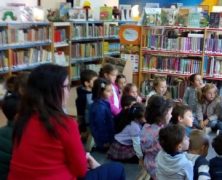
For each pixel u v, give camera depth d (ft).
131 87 14.25
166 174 7.70
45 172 4.97
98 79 13.12
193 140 8.55
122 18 27.66
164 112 9.71
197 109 15.47
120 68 17.54
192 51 17.95
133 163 12.29
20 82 7.39
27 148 4.94
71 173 5.34
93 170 6.99
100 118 12.77
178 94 18.20
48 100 5.01
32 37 20.83
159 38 18.35
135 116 11.80
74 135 5.08
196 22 17.88
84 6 26.94
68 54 23.97
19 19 19.71
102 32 26.43
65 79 5.20
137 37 18.58
